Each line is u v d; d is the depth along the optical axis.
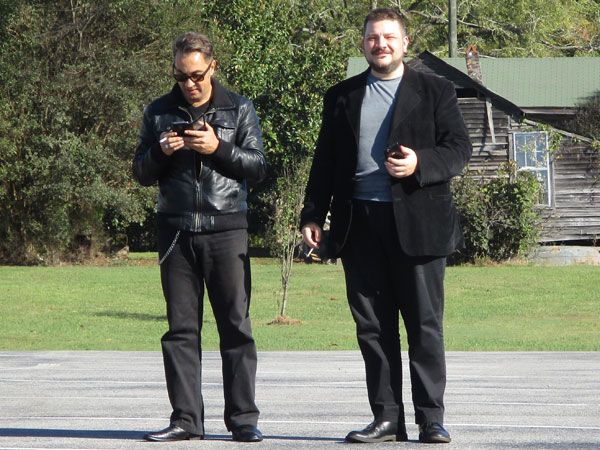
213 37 88.94
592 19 147.75
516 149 94.38
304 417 19.08
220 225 14.92
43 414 19.64
